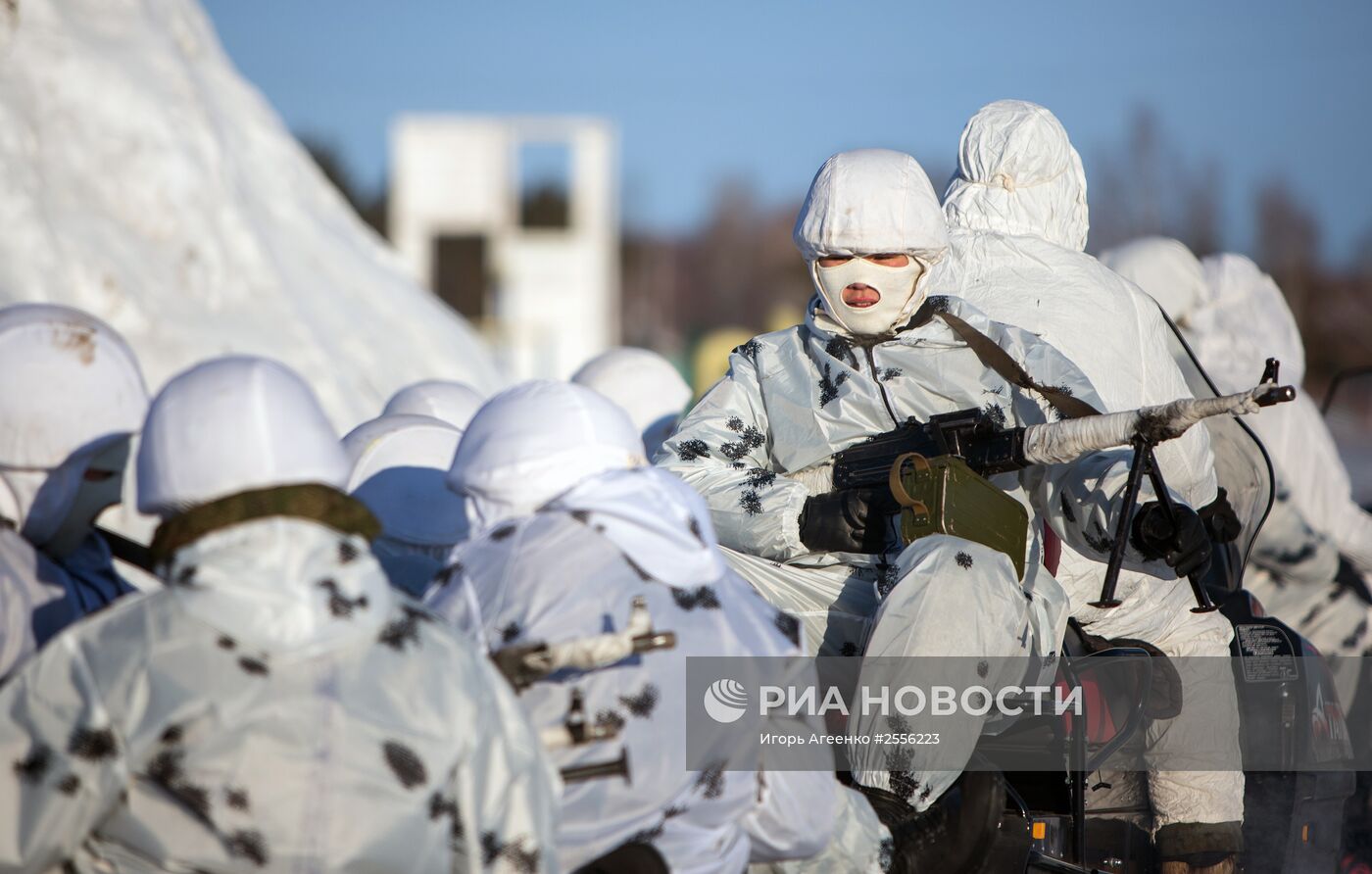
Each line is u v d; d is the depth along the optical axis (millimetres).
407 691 8297
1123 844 14719
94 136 25125
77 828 8031
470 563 9805
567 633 9391
